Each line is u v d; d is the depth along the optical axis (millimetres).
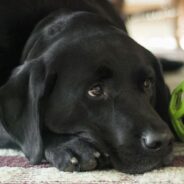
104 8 1096
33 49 870
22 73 790
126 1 2445
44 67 783
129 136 725
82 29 844
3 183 704
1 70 952
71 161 735
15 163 788
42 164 780
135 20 2570
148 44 2439
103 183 699
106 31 837
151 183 695
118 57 786
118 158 736
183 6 2414
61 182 704
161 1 2514
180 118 872
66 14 924
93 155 737
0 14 966
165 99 888
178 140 895
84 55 781
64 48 795
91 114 762
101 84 767
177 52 2029
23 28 968
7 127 783
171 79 1495
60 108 779
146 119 730
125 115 739
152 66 860
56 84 783
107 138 748
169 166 760
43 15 978
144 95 786
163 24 2535
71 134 785
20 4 975
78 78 769
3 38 958
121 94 759
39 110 766
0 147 863
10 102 781
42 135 787
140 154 719
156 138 706
